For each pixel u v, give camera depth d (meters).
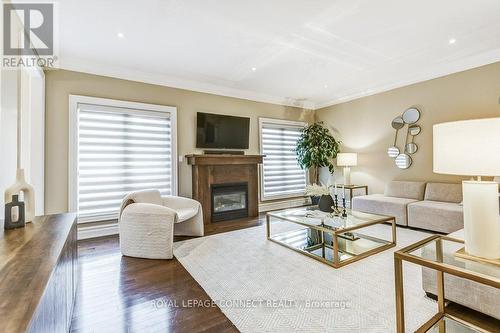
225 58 3.53
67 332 1.52
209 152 4.64
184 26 2.70
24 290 0.93
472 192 1.24
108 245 3.22
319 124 5.57
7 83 2.06
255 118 5.27
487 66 3.49
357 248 2.84
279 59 3.58
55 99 3.37
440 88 3.97
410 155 4.34
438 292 1.60
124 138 3.85
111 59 3.49
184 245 3.14
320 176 6.00
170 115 4.22
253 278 2.24
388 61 3.71
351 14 2.54
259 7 2.41
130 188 3.88
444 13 2.55
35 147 3.14
